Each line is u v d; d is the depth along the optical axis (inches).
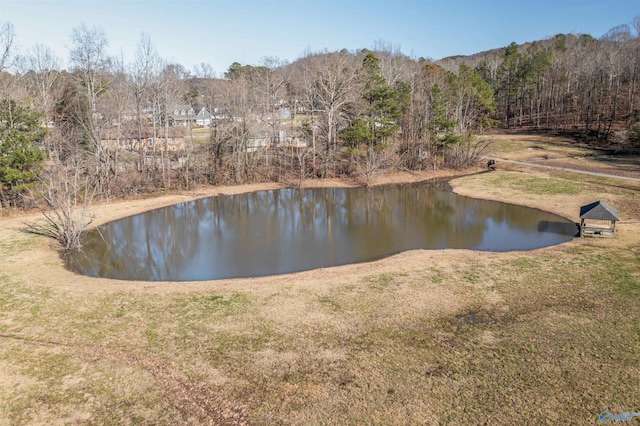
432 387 529.3
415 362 583.2
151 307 762.2
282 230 1334.9
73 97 1881.2
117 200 1635.1
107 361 597.9
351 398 512.7
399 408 493.7
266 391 530.3
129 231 1317.7
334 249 1125.7
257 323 698.2
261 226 1387.8
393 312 727.1
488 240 1164.5
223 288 848.3
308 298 788.6
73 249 1118.4
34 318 722.8
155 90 1963.6
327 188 1946.4
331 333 663.1
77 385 546.9
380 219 1451.8
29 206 1403.8
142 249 1152.8
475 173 2117.4
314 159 2078.0
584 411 482.3
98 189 1612.9
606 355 587.2
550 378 540.7
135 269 1000.9
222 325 693.9
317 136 2219.5
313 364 583.2
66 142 1608.0
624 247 1029.2
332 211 1585.9
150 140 2363.4
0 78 1991.9
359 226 1366.9
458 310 732.0
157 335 665.6
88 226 1325.0
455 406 495.5
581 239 1115.3
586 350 600.4
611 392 511.8
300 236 1263.5
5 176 1282.0
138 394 530.0
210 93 3144.7
